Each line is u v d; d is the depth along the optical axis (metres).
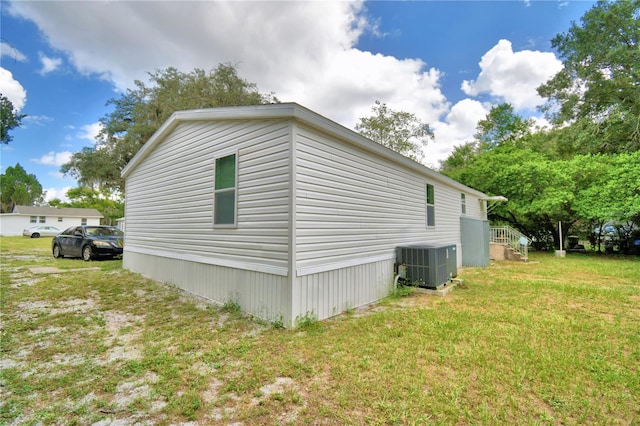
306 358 3.22
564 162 14.95
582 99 19.41
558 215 15.67
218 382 2.75
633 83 17.14
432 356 3.26
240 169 5.07
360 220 5.70
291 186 4.16
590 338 3.82
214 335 3.89
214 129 5.72
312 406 2.39
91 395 2.55
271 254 4.41
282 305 4.21
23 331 4.02
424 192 8.65
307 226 4.39
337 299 4.97
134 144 19.55
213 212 5.64
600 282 7.71
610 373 2.90
